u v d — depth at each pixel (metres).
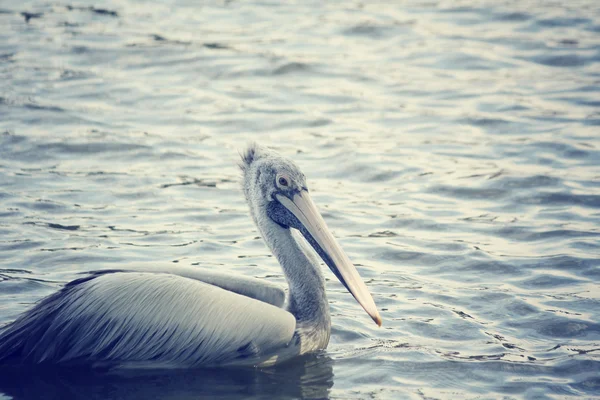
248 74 23.39
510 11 28.02
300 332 11.29
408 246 14.52
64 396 10.03
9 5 29.31
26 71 23.12
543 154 18.27
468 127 19.97
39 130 19.38
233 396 10.14
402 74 23.42
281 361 11.13
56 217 15.30
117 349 10.66
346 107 21.30
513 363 10.90
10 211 15.41
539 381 10.47
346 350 11.39
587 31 26.14
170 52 24.84
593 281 13.09
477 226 15.25
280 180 11.80
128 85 22.47
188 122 20.30
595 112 20.50
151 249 14.15
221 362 10.92
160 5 29.64
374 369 10.83
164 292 10.79
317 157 18.48
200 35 26.38
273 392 10.27
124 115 20.58
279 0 30.11
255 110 21.09
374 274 13.58
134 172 17.55
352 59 24.52
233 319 10.87
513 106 21.03
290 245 11.75
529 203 16.16
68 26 27.05
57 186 16.70
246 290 11.46
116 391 10.21
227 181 17.20
